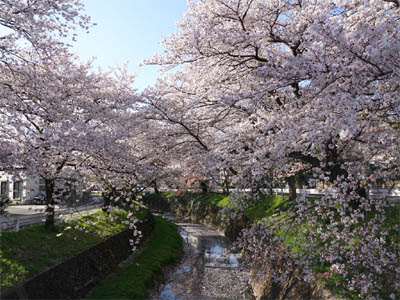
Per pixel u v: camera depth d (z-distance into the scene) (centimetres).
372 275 561
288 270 771
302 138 614
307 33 670
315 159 746
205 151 902
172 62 856
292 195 1430
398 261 558
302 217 684
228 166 751
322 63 534
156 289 1041
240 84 831
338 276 665
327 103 529
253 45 796
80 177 1047
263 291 955
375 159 615
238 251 1586
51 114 752
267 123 677
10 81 788
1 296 541
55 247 852
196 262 1447
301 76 559
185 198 3275
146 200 4100
